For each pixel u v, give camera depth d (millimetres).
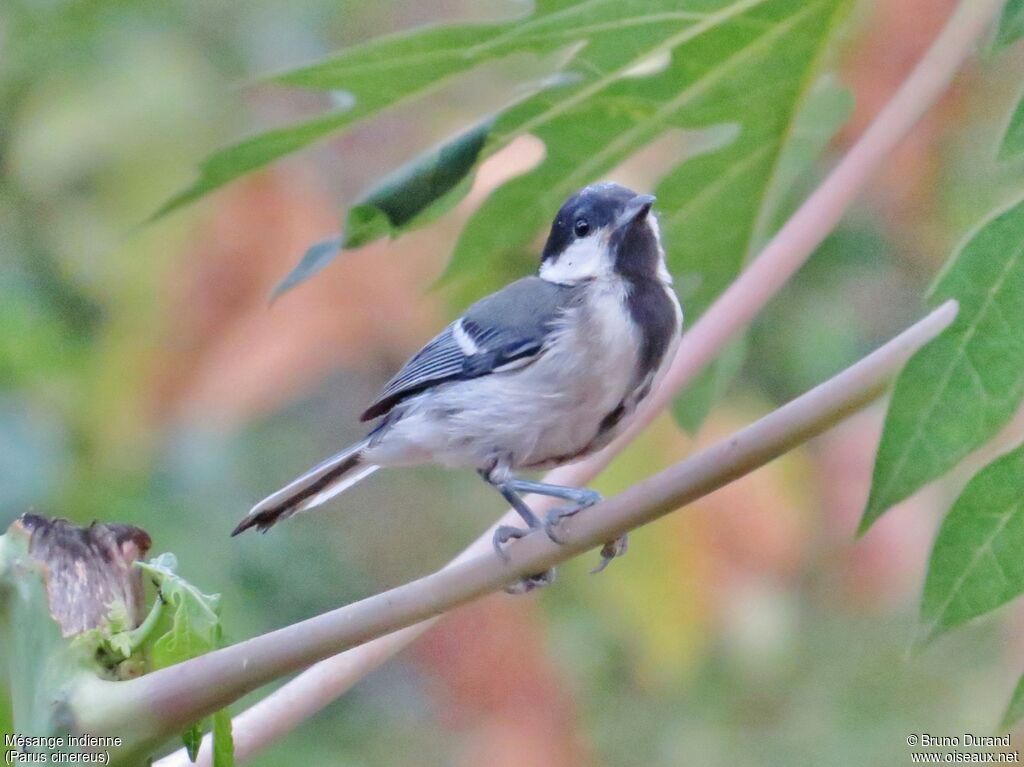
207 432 10141
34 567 4629
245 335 9070
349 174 10297
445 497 12438
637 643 10289
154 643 4602
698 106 6223
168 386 9227
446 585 4449
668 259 7191
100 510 9711
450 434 7230
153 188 9992
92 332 10539
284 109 10664
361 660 5086
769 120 6488
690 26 5746
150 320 9219
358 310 9148
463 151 5812
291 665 4340
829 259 11375
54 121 10102
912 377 4328
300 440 11836
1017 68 10039
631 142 6348
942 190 10547
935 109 9969
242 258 9094
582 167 6375
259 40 10812
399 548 12102
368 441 7527
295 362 9102
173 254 9180
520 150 8203
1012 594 4539
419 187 5703
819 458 10266
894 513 10234
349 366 9961
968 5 5875
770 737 12570
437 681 10742
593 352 6969
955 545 4578
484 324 7246
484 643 10320
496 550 4746
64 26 10398
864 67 8695
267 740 4930
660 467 8930
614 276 7129
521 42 5359
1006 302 4375
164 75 10242
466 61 5289
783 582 10297
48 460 9742
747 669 11461
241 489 10914
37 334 10250
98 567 4703
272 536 11312
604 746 12133
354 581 11781
